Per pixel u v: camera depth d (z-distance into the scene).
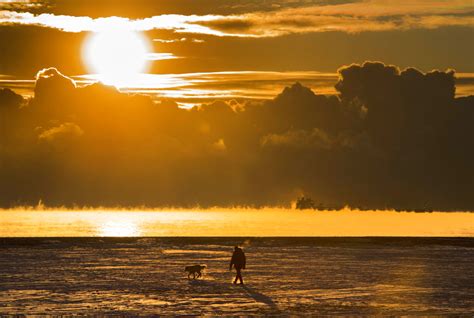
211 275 112.44
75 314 70.38
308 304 78.00
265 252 182.62
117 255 164.75
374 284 99.44
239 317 68.56
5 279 104.50
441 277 110.56
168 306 76.06
